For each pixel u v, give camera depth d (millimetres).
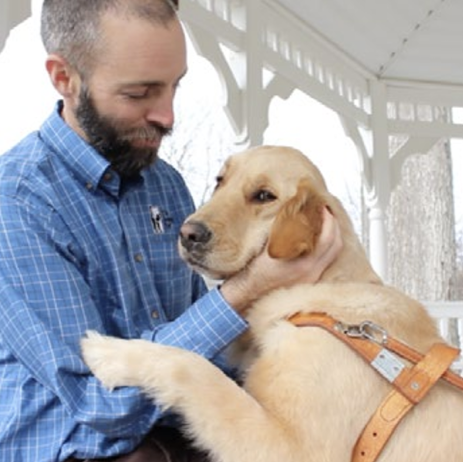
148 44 1957
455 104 7246
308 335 1972
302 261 2090
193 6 4449
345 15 5773
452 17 6098
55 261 1886
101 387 1820
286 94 5523
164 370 1850
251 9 5004
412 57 6668
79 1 1989
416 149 7188
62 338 1849
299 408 1860
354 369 1925
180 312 2307
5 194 1908
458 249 17078
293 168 2248
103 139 2061
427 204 12062
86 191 2072
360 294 2113
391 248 12344
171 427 2057
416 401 1903
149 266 2230
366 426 1906
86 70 2002
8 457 1821
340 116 6656
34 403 1833
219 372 1901
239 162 2311
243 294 2098
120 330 2045
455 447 1962
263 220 2193
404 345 1990
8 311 1826
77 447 1819
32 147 2078
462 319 6469
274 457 1799
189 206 2477
